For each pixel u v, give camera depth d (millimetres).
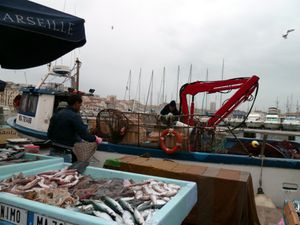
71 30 2613
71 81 8516
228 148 6492
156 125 5742
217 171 3992
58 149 4016
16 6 2355
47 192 1974
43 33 2439
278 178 5004
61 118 4000
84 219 1532
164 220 1636
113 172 2670
